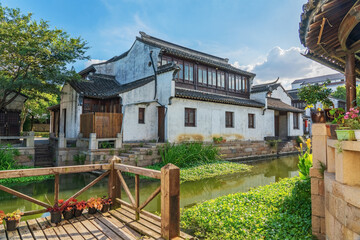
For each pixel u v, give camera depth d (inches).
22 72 488.1
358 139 107.7
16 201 277.1
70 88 582.2
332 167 141.4
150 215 149.0
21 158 423.2
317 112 164.4
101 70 685.3
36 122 1316.4
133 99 505.0
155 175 142.6
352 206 104.6
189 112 570.6
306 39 183.8
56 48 473.7
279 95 924.0
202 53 801.6
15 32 442.9
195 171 426.0
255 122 726.5
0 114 559.5
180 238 131.8
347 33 162.4
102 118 443.5
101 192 310.7
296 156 740.7
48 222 159.6
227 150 621.3
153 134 538.6
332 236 123.8
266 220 183.5
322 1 137.5
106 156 434.0
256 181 384.8
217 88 672.4
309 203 200.2
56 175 164.6
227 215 198.2
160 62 550.9
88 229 148.7
